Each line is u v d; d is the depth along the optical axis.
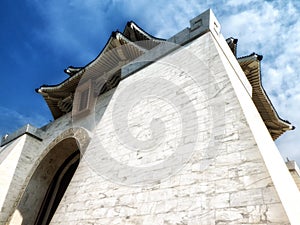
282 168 5.32
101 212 5.54
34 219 11.78
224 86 5.81
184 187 4.55
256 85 11.08
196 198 4.20
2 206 11.08
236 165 4.17
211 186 4.19
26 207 11.64
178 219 4.13
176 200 4.45
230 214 3.61
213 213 3.80
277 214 3.19
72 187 7.18
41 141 14.61
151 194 4.96
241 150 4.32
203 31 8.17
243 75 8.87
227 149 4.54
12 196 11.75
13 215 11.01
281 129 13.61
